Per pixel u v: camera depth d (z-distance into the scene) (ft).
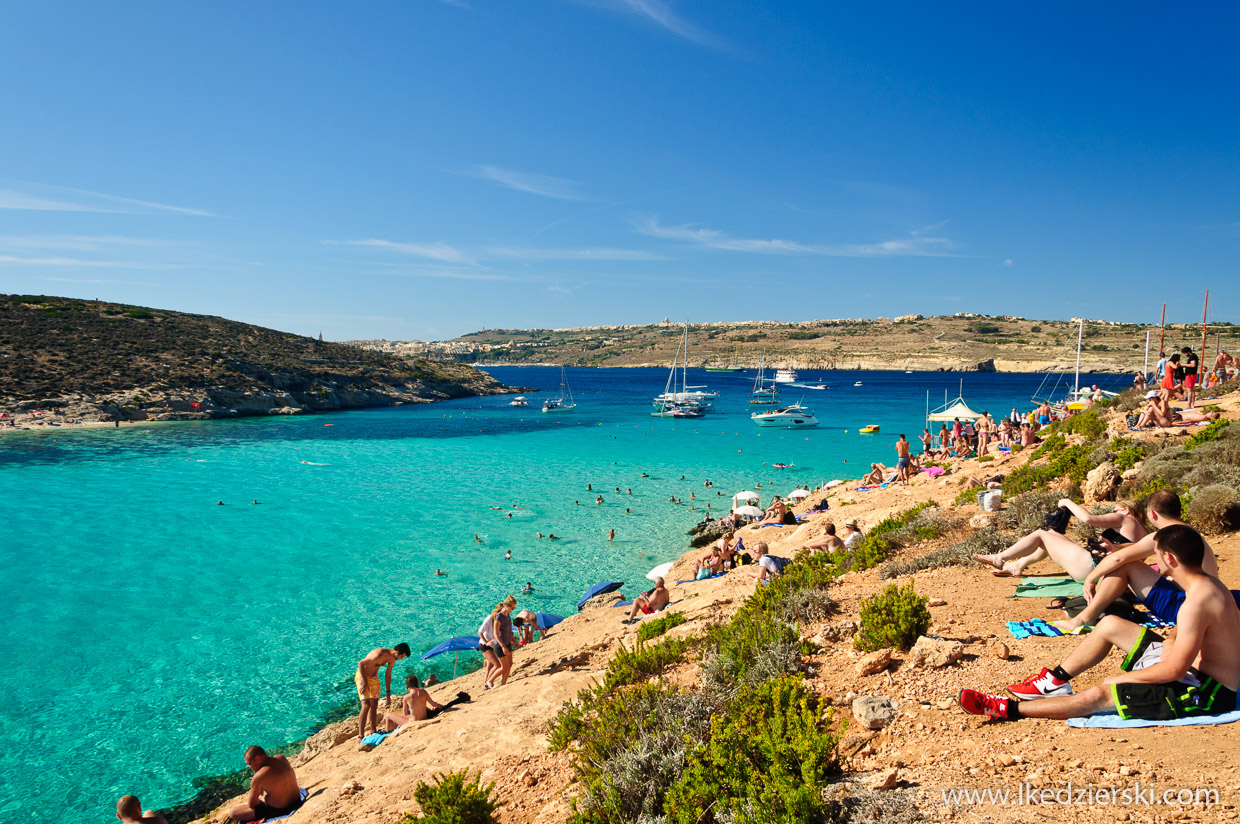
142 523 100.01
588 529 99.96
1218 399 67.97
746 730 17.31
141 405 239.91
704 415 296.30
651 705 22.95
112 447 173.99
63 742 42.24
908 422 257.55
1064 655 18.86
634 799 17.35
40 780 38.34
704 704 21.31
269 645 57.72
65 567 78.59
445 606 67.82
